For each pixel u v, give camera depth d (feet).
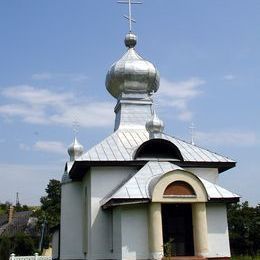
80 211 93.76
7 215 257.55
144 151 84.23
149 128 92.38
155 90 108.06
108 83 106.32
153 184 71.51
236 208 169.07
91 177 81.97
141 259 70.03
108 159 82.02
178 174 71.56
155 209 70.33
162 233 73.82
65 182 96.84
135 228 71.15
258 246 159.12
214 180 85.97
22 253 174.19
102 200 81.20
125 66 102.89
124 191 71.92
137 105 101.04
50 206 209.05
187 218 77.15
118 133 94.63
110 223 80.18
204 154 88.12
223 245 73.97
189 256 71.87
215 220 74.84
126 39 110.11
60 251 93.45
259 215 163.53
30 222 225.56
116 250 73.61
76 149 108.17
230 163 86.53
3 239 142.82
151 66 104.47
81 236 92.12
